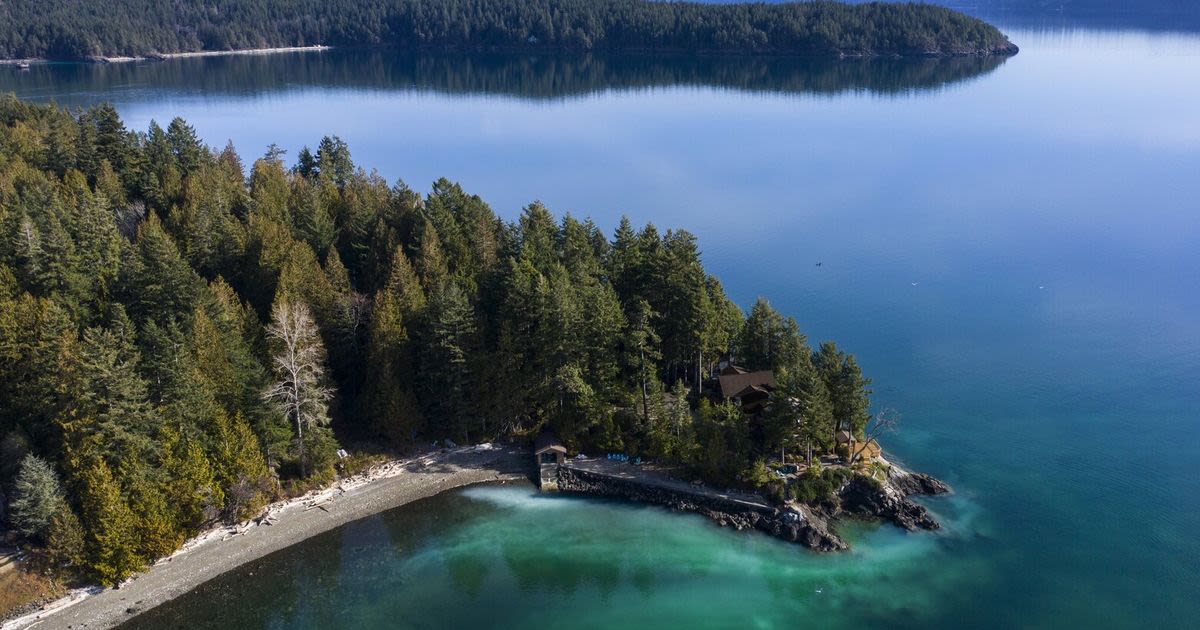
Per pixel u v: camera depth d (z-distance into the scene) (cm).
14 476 6994
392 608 6806
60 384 6981
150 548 6981
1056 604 6800
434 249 9706
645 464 8500
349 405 9138
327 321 8938
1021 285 14000
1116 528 7694
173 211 10769
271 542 7431
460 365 8612
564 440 8644
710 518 7900
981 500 8119
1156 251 15512
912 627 6594
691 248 9169
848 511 7919
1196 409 9762
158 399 7481
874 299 13500
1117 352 11300
